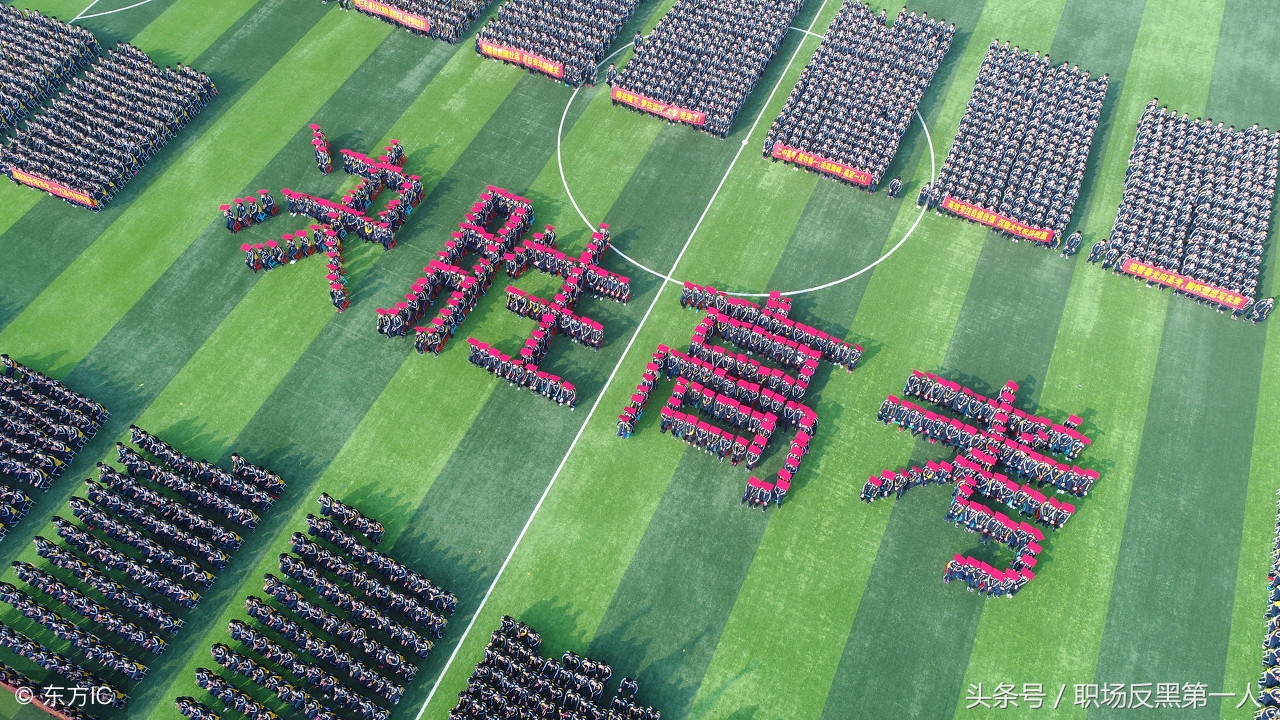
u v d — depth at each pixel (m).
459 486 42.81
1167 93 59.75
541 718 35.22
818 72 57.94
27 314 47.81
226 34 62.25
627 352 47.53
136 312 48.19
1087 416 45.44
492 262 49.47
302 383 45.91
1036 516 41.50
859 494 42.78
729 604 39.62
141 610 37.72
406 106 58.56
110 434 43.75
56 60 57.47
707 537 41.41
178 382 45.75
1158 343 48.25
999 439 42.50
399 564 39.38
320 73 60.22
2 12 59.50
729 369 45.50
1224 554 41.03
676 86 57.12
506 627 38.09
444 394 45.69
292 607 38.25
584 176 55.31
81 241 50.88
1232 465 43.81
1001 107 56.16
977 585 39.50
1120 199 54.06
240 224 51.47
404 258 51.00
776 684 37.69
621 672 37.94
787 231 52.91
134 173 53.91
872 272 51.09
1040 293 50.22
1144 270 49.66
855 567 40.59
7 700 36.34
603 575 40.41
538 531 41.53
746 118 58.59
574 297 48.31
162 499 40.25
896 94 56.62
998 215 51.31
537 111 58.66
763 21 61.47
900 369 47.09
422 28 62.16
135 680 37.09
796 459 42.03
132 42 61.31
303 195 52.31
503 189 54.47
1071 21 64.44
